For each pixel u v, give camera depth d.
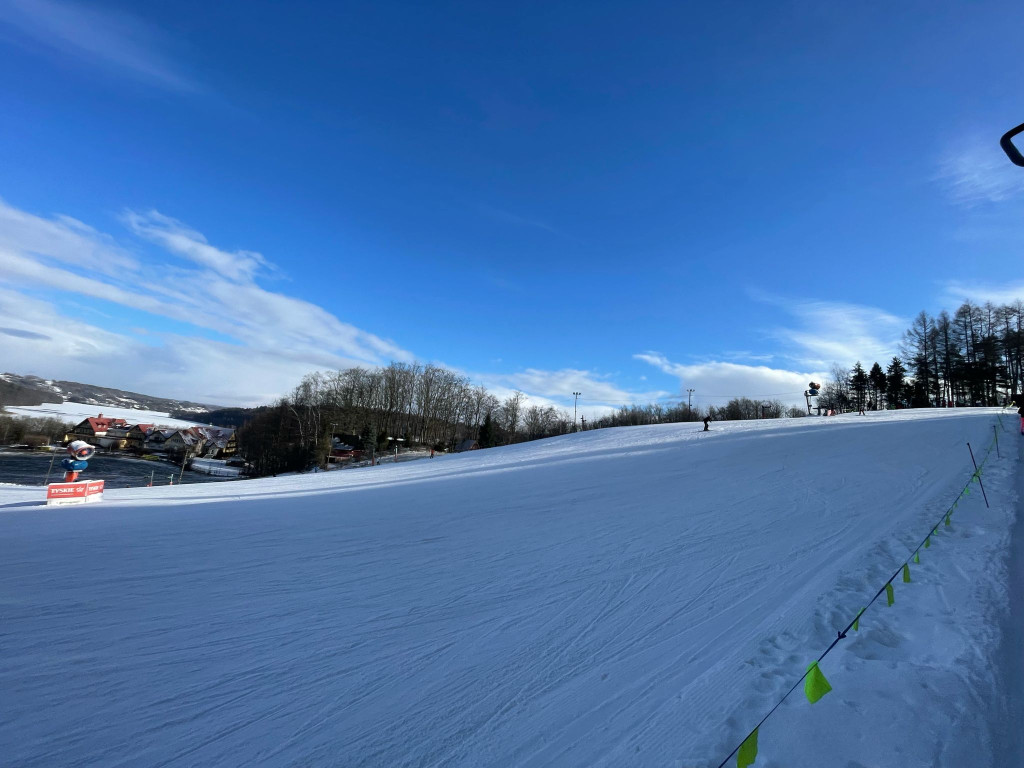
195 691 3.82
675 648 4.43
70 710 3.56
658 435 32.28
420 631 4.89
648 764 2.95
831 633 4.43
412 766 2.99
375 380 84.94
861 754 2.85
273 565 7.10
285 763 3.02
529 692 3.80
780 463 16.20
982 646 3.89
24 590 6.02
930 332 64.50
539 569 6.77
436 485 17.11
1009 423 23.27
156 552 7.85
